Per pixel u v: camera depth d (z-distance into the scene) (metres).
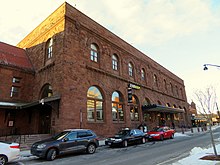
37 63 21.91
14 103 18.81
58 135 12.15
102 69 22.14
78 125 17.25
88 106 19.38
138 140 17.22
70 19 19.58
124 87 25.20
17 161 10.22
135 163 8.71
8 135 18.12
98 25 23.23
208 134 26.56
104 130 20.16
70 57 18.39
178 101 43.88
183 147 13.78
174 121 38.91
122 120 23.69
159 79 36.50
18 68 20.62
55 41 19.58
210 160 7.86
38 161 10.13
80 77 18.88
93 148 12.70
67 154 12.25
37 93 20.39
